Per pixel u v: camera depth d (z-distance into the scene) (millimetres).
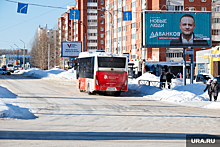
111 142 7598
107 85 23391
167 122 11344
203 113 14469
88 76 25016
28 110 13312
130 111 14672
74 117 12320
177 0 70312
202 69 53562
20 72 92000
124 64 23797
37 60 104812
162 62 66625
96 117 12422
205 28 30984
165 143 7602
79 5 118375
